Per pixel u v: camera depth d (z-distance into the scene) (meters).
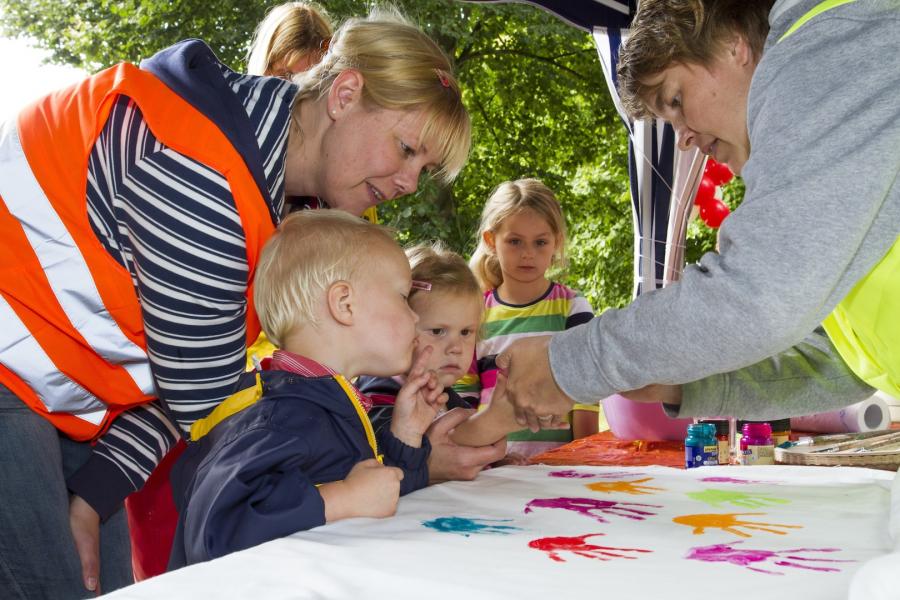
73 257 1.51
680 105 1.52
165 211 1.45
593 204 13.56
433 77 1.69
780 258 1.16
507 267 3.24
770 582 0.96
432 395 1.72
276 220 1.59
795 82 1.22
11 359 1.53
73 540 1.59
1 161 1.53
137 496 2.15
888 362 1.37
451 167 1.80
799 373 1.71
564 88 13.27
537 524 1.29
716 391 1.70
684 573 1.00
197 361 1.51
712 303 1.22
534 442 3.15
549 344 1.48
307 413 1.37
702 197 4.87
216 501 1.20
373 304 1.59
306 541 1.11
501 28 12.62
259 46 2.87
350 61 1.67
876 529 1.26
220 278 1.49
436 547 1.10
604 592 0.92
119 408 1.70
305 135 1.70
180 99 1.52
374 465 1.35
